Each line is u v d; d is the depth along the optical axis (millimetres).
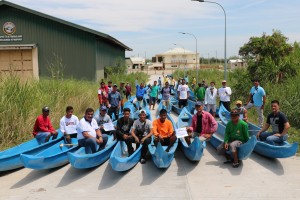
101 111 10578
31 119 11586
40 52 24812
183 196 6492
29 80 14523
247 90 19828
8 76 12750
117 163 7402
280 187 6828
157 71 76938
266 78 18859
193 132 9750
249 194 6496
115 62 35500
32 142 9883
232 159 8562
